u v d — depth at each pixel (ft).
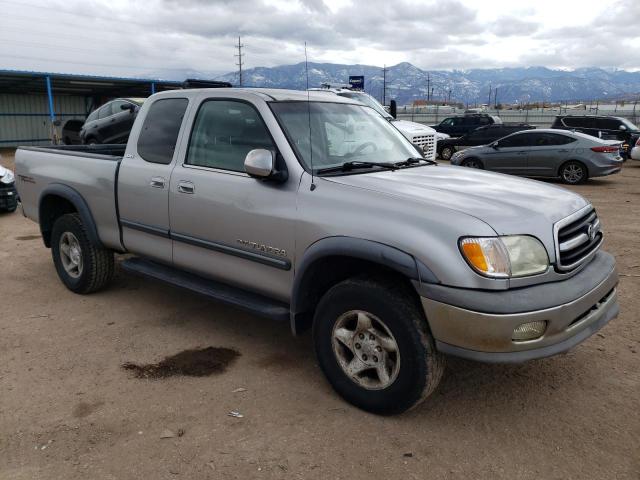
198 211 13.10
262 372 12.51
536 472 9.04
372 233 9.98
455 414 10.75
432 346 9.72
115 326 15.15
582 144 45.83
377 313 10.12
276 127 12.01
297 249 11.21
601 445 9.76
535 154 47.75
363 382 10.71
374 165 12.59
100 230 16.38
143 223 14.78
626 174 54.60
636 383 11.94
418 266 9.37
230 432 10.12
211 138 13.25
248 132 12.50
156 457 9.41
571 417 10.66
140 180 14.57
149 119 14.96
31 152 18.81
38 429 10.23
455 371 12.55
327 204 10.82
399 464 9.23
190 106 13.88
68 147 19.98
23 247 24.16
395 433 10.10
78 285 17.38
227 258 12.85
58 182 17.33
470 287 9.12
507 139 49.39
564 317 9.45
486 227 9.39
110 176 15.47
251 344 14.05
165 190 13.87
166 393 11.54
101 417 10.62
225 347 13.85
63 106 115.85
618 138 63.77
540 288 9.50
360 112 14.65
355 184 11.04
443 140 75.05
